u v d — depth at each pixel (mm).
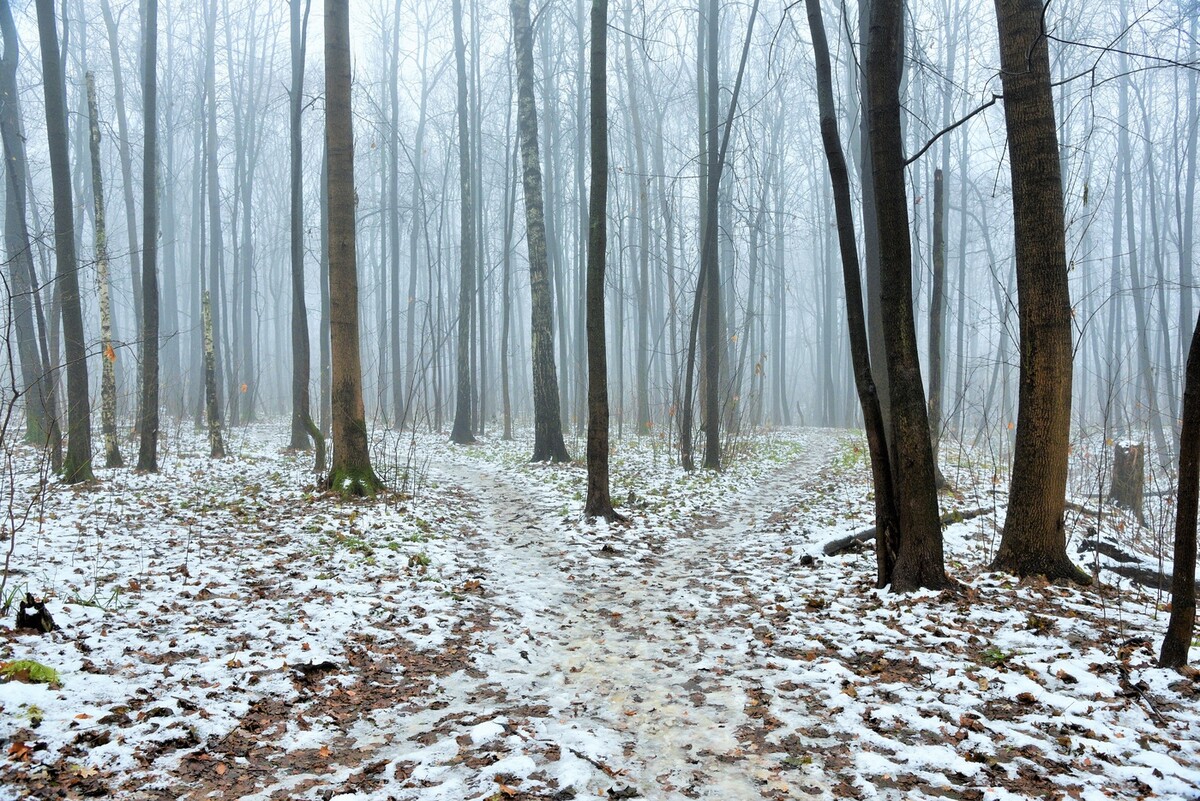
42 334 10414
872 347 14375
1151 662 4965
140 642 5078
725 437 18875
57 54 11664
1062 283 7090
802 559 8484
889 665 5234
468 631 6145
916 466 6910
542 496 12820
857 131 28797
